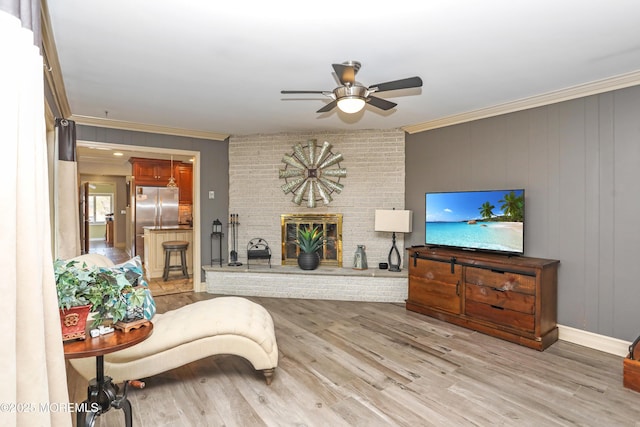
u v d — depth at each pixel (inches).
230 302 112.2
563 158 131.4
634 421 81.8
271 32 88.0
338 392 94.4
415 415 84.2
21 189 39.4
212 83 123.6
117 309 73.4
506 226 140.1
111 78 118.5
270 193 208.1
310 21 82.8
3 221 36.1
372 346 124.8
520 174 144.5
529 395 93.0
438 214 166.7
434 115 166.1
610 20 82.4
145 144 186.9
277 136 206.4
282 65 108.2
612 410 86.3
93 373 89.7
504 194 140.8
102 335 73.1
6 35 36.8
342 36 90.1
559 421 82.0
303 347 123.9
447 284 149.8
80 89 129.1
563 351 120.8
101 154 276.2
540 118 138.3
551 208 134.9
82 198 283.4
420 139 186.1
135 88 128.1
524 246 142.6
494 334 133.0
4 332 35.8
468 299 142.1
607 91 120.2
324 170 201.3
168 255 234.7
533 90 130.6
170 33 88.4
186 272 243.6
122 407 71.7
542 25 84.8
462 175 166.4
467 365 110.1
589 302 124.8
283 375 103.8
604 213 121.0
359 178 198.5
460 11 78.7
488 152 155.9
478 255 144.3
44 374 41.1
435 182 178.7
